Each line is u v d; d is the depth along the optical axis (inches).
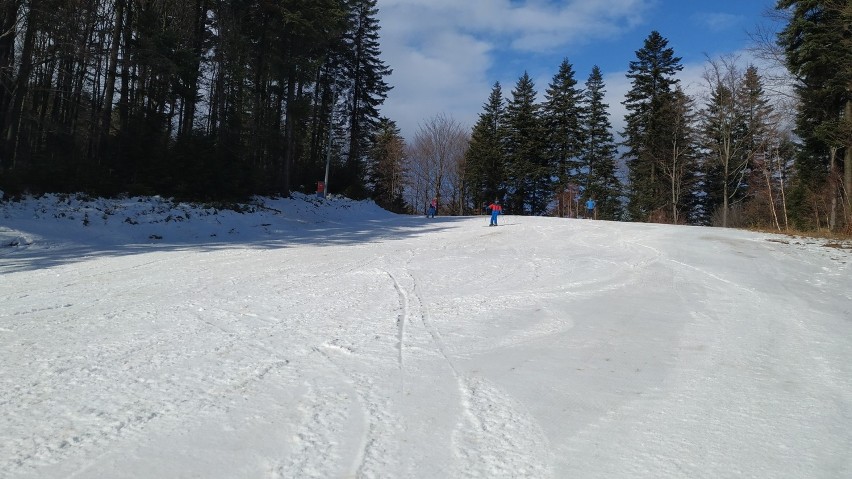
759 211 1503.4
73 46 786.8
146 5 927.0
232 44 1042.7
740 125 1530.5
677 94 1701.5
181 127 1114.1
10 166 780.6
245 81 1208.2
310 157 1727.4
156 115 917.8
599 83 2170.3
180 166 862.5
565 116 2212.1
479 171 2212.1
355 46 1753.2
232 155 999.0
